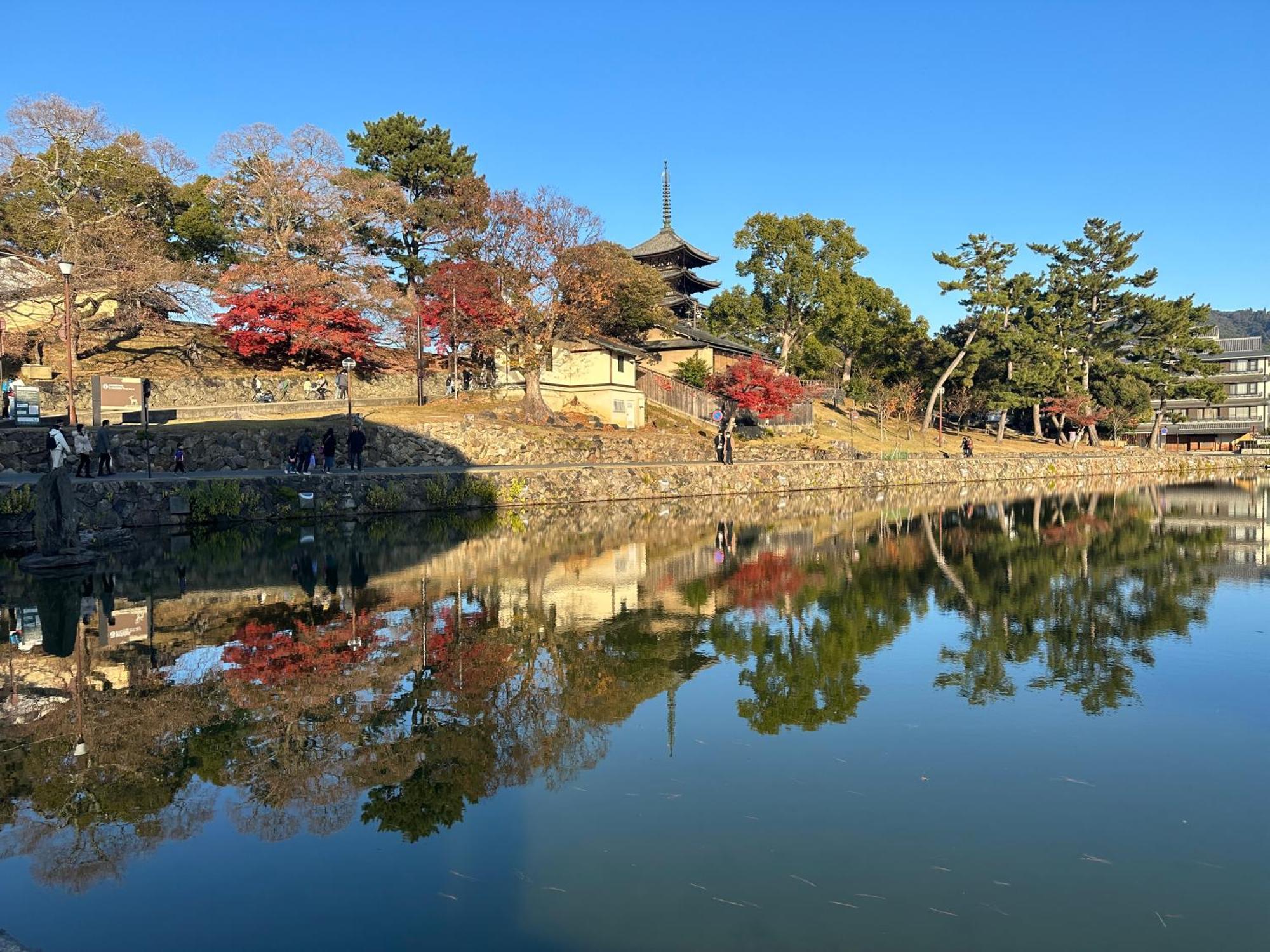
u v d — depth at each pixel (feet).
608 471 116.16
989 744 25.16
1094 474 213.66
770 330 240.12
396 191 162.09
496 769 22.98
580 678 31.89
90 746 24.49
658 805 20.70
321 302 141.08
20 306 136.36
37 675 31.40
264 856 18.11
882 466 160.04
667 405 179.32
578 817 19.98
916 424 232.94
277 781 22.07
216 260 164.66
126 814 20.17
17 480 75.72
